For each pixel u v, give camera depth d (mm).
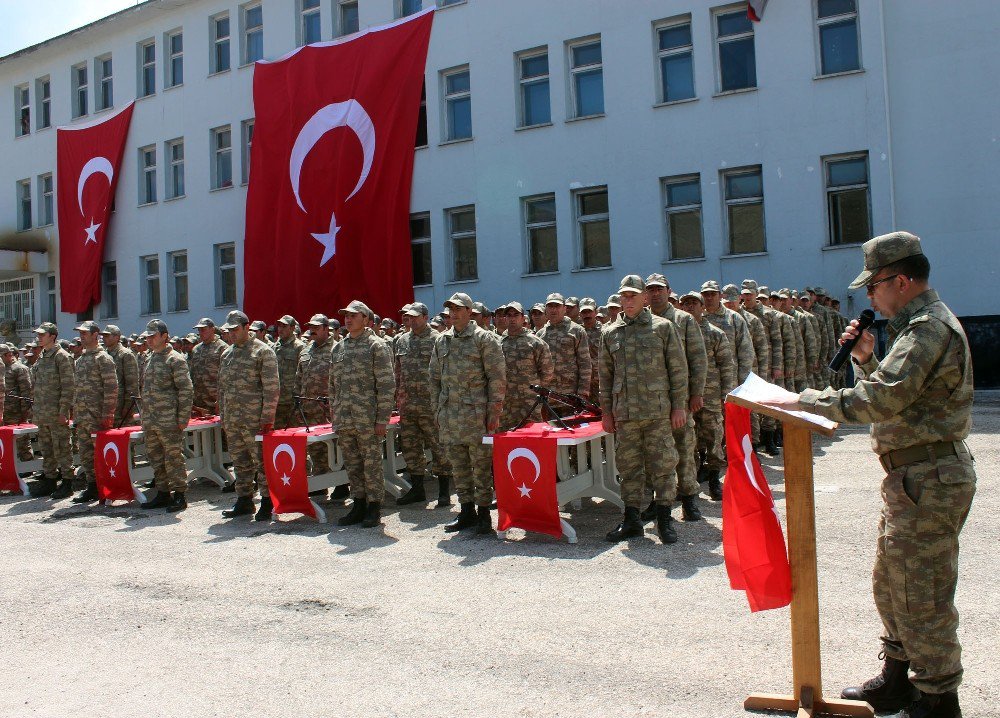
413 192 20531
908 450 3209
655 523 7109
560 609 5004
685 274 17469
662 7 17531
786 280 16547
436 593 5465
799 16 16391
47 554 7137
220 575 6191
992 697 3553
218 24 24328
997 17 15211
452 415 7297
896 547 3197
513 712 3670
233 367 8445
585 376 9430
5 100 29141
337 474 9016
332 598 5477
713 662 4086
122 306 26125
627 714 3582
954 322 3154
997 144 15273
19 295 29172
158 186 25219
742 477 3578
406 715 3693
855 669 3914
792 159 16469
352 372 7773
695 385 6934
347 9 21875
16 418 12234
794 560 3453
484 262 19641
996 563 5355
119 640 4879
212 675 4277
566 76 18656
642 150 17797
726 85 17328
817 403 3230
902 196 15984
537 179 18938
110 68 26750
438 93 20172
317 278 19781
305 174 20125
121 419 10750
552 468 6594
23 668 4508
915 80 15805
